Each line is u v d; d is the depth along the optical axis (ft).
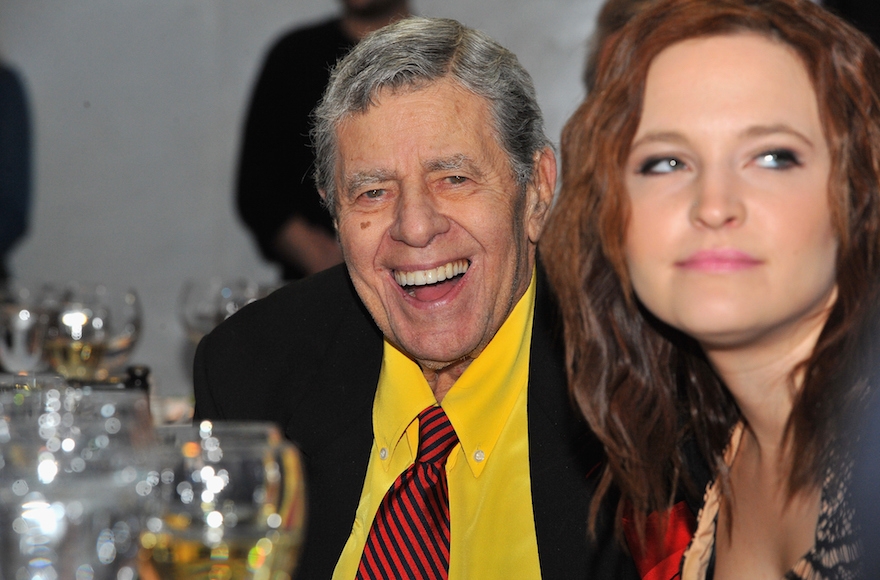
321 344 4.74
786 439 3.12
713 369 3.34
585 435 4.09
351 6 11.95
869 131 2.71
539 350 4.33
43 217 12.51
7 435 2.51
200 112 12.30
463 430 4.22
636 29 2.89
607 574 3.86
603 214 2.91
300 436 4.53
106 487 2.45
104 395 2.77
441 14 11.99
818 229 2.71
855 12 8.98
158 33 12.26
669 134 2.76
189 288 7.85
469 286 4.21
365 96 4.07
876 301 2.80
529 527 4.10
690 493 3.43
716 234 2.70
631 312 3.32
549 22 11.70
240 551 2.58
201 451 2.61
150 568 2.66
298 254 12.23
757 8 2.76
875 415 2.89
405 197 4.09
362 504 4.33
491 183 4.15
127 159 12.42
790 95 2.69
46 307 6.36
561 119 11.77
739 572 3.29
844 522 2.93
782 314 2.73
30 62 12.34
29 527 2.39
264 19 12.12
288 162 12.09
